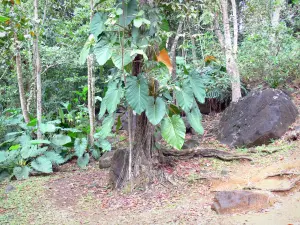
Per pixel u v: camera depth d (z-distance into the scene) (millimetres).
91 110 7727
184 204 4562
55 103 9961
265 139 6309
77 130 7660
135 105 4734
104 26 4855
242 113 7004
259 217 3766
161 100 4871
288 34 8992
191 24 7828
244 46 8727
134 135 5523
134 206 4750
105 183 5879
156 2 5281
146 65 4965
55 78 10445
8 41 6359
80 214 4688
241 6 10336
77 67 10180
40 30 7145
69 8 8852
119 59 4762
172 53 7031
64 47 9617
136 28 4809
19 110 8961
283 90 8055
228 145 6781
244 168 5473
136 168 5312
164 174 5344
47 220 4539
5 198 5531
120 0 4832
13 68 8773
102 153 7816
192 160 6078
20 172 6742
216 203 4180
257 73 8484
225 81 7934
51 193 5664
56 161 7074
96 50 4844
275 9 9273
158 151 5527
